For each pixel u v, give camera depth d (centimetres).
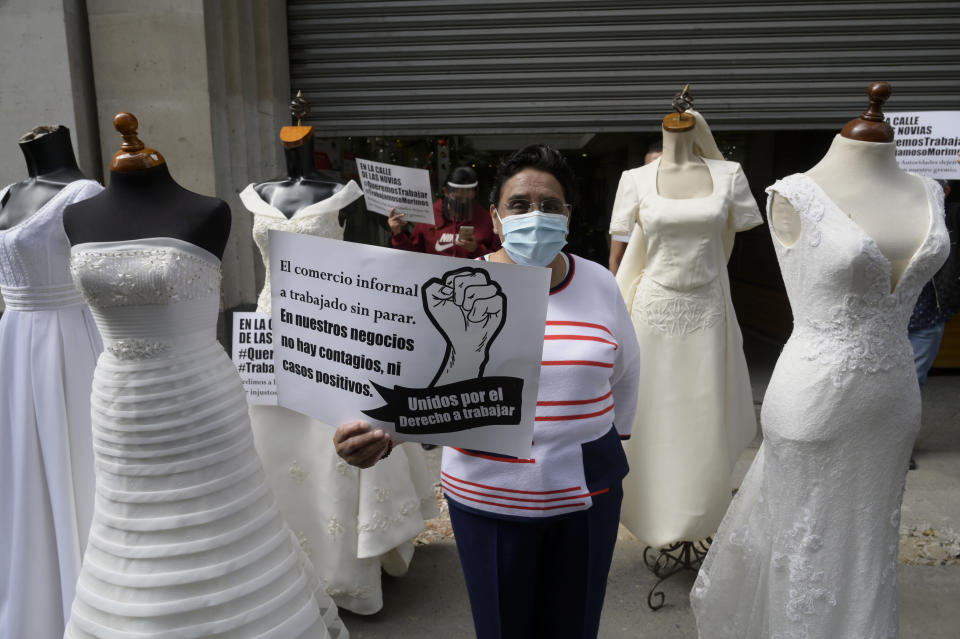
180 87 405
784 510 181
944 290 367
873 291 166
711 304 272
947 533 312
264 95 462
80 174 255
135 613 150
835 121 474
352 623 259
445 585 284
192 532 156
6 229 232
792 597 179
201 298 167
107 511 159
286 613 163
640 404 277
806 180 173
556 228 154
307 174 257
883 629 175
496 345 139
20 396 230
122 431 158
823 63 466
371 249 140
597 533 155
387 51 488
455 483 157
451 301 138
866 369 169
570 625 160
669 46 472
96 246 158
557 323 155
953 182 478
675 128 272
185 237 163
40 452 233
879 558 175
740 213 272
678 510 266
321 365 149
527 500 149
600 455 154
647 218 269
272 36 459
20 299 231
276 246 148
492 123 494
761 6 461
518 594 154
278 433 249
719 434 271
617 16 470
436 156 586
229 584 157
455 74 488
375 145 568
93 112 412
